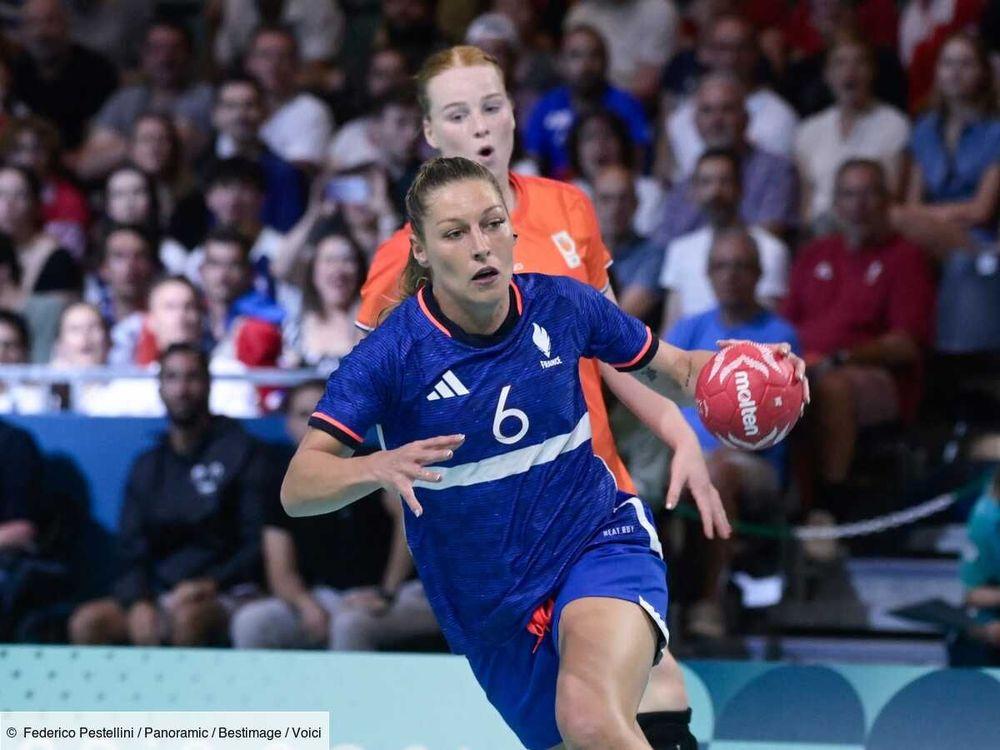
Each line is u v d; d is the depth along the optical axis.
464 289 10.27
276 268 26.95
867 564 22.23
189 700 15.29
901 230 24.83
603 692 9.89
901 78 29.03
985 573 19.09
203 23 38.09
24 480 20.66
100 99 34.56
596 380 12.27
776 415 10.88
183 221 28.64
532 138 29.17
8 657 15.41
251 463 20.19
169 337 23.83
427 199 10.34
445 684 15.01
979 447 23.08
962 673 14.44
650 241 25.34
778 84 30.53
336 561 20.16
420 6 33.22
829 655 20.91
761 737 14.64
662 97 30.83
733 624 20.69
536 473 10.80
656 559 11.10
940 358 24.16
